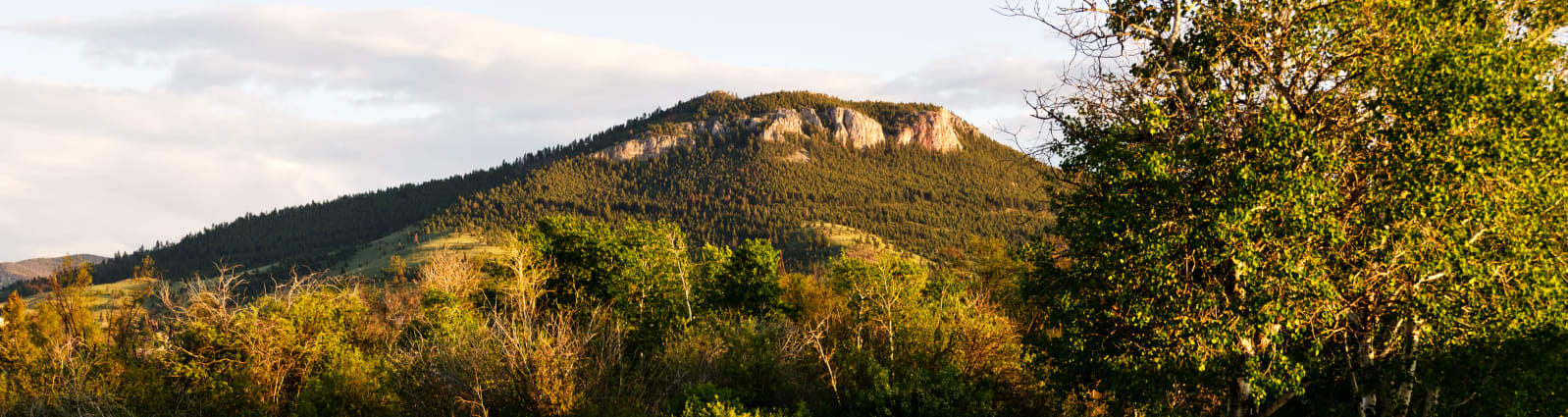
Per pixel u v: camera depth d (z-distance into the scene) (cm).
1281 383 1396
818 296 4675
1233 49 1585
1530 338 1304
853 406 2269
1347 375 1631
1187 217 1394
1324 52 1481
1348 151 1407
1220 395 1653
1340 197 1355
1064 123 1688
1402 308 1419
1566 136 1230
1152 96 1612
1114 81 1664
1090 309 1681
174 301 2794
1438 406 1510
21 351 2942
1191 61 1631
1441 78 1245
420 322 3356
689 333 2720
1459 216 1332
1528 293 1336
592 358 2261
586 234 4353
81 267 5175
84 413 2405
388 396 2416
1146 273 1471
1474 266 1307
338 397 2470
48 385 2589
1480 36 1345
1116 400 1867
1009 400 2403
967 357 2478
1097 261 1581
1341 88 1473
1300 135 1277
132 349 3150
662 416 2097
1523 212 1341
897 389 2186
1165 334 1493
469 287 3966
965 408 2158
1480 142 1200
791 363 2478
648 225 4616
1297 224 1281
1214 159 1373
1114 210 1462
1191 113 1581
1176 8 1606
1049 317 1878
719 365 2464
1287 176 1259
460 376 2159
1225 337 1387
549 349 2097
